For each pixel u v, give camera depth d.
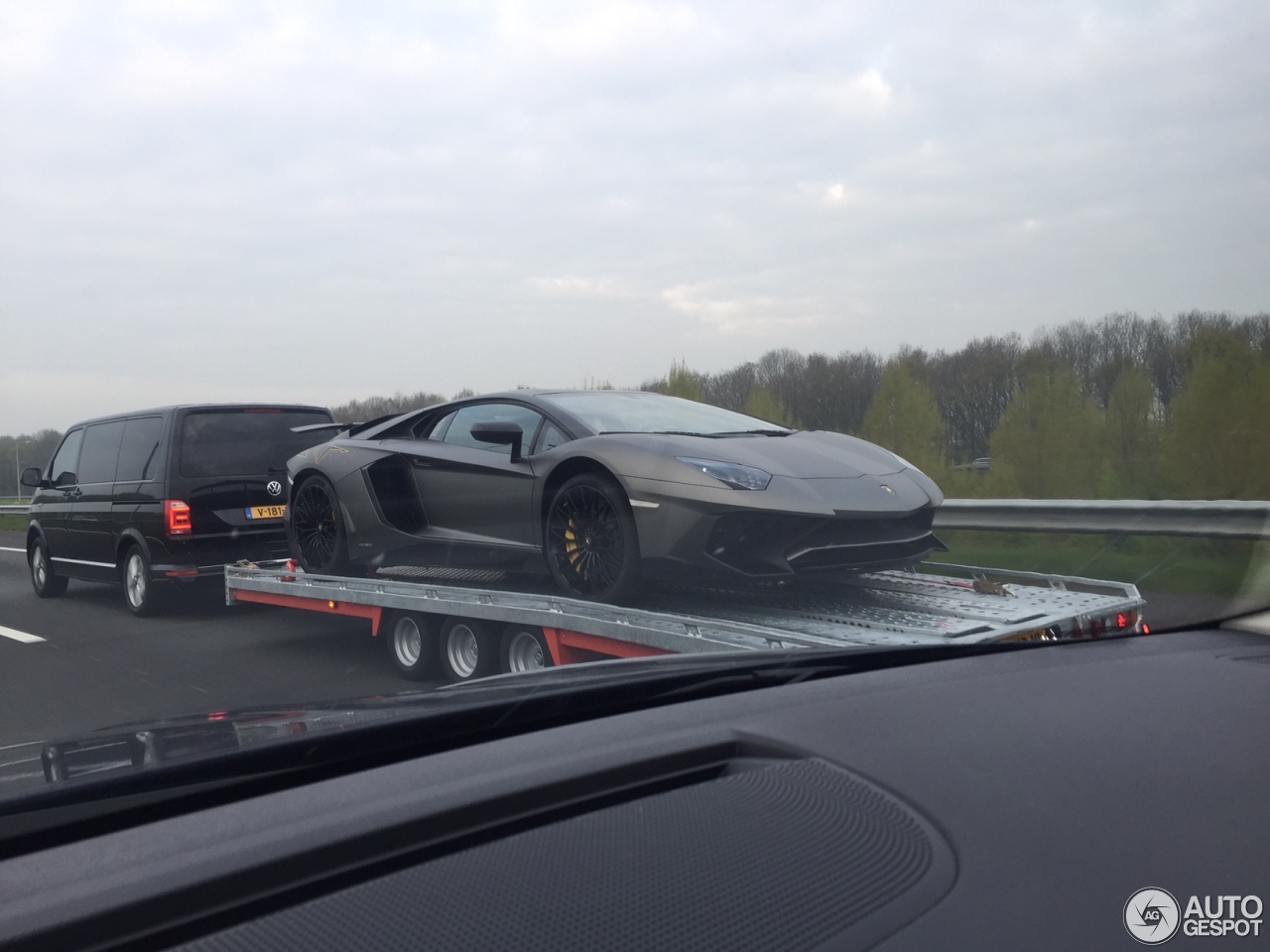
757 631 3.00
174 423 7.51
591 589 3.91
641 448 3.74
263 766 1.59
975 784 1.69
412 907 1.25
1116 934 1.21
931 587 4.04
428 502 4.75
